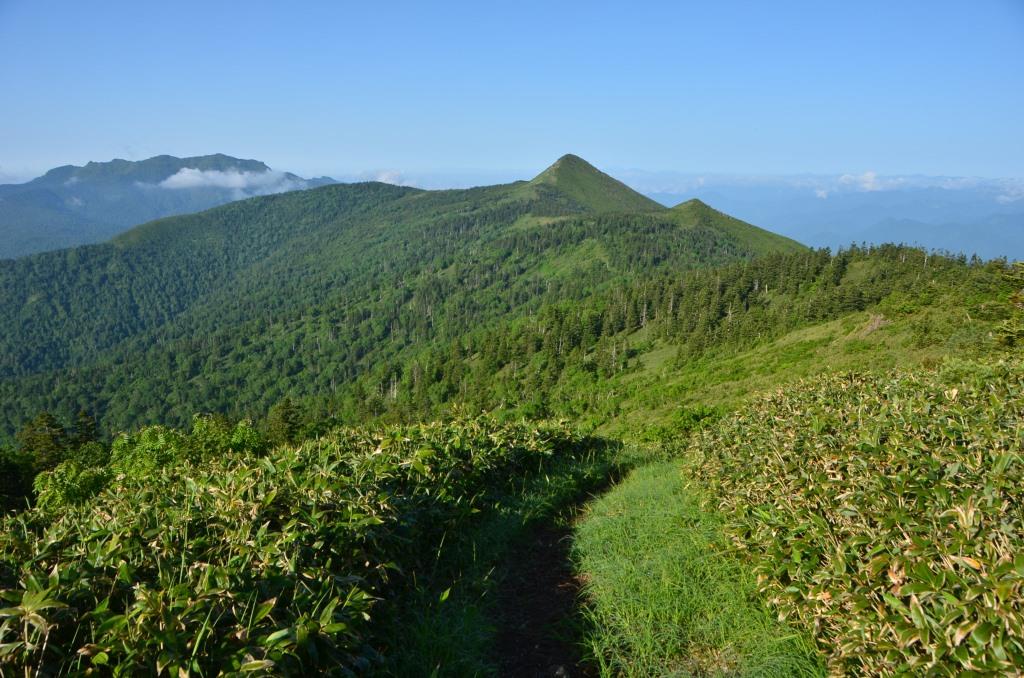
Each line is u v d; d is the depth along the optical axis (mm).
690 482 7652
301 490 5281
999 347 18859
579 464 11008
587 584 5418
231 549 4195
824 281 124750
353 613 3723
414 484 6727
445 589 5266
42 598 3236
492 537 6574
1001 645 2779
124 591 3738
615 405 80000
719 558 5465
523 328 172500
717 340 110938
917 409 6051
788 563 4277
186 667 3062
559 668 4191
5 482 37219
